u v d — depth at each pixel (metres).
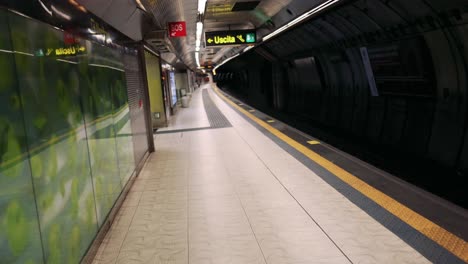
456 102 6.00
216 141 7.03
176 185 4.30
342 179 4.12
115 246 2.78
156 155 6.02
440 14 5.08
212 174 4.71
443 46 5.68
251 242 2.76
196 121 10.40
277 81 19.16
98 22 3.25
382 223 2.92
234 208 3.47
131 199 3.86
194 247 2.72
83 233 2.40
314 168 4.67
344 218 3.08
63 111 2.16
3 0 1.51
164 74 10.63
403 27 6.15
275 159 5.31
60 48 2.21
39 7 1.93
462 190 5.35
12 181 1.47
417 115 7.33
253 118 10.30
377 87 8.76
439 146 6.60
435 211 3.05
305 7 6.70
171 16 6.24
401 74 7.41
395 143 8.33
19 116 1.58
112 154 3.42
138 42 5.84
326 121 13.06
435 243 2.53
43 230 1.76
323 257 2.49
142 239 2.89
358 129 10.44
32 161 1.68
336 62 10.62
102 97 3.16
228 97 22.12
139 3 4.00
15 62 1.58
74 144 2.31
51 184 1.89
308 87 14.80
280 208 3.40
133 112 4.86
